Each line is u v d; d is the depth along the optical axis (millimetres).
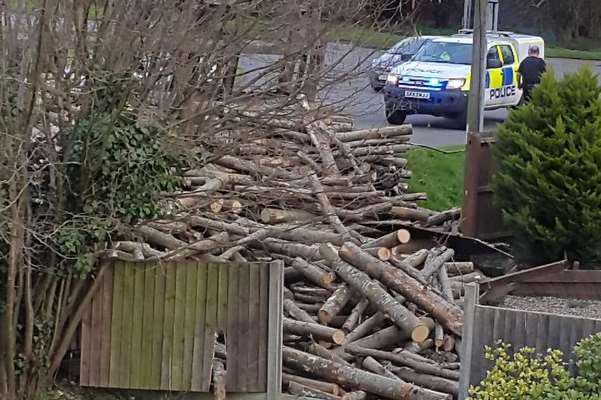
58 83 9578
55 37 9258
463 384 10133
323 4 11367
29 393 10453
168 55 10227
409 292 11797
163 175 10375
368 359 11234
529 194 15133
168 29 10086
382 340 11531
